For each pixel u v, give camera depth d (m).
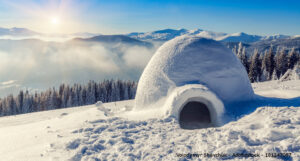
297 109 5.72
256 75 33.38
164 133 4.98
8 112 34.66
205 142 4.15
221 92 7.08
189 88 6.41
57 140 4.70
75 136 4.93
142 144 4.32
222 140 4.14
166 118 6.15
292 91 9.89
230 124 5.51
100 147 4.26
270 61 36.34
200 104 8.57
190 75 7.22
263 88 15.19
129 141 4.56
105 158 3.77
